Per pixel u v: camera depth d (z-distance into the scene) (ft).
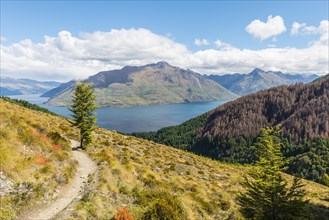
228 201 91.45
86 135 121.80
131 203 69.21
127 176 86.74
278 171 69.82
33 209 54.65
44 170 69.56
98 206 60.29
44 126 113.39
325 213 101.81
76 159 96.73
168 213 64.80
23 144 78.89
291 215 66.49
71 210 55.98
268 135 71.15
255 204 70.79
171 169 123.34
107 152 120.47
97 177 79.71
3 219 47.85
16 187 57.77
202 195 93.09
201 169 146.72
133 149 153.89
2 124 84.99
